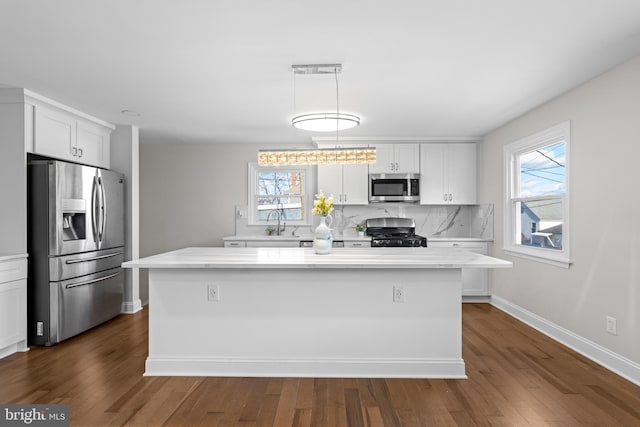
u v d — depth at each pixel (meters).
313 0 2.14
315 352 3.08
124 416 2.45
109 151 5.00
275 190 6.33
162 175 6.30
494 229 5.40
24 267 3.60
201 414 2.47
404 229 6.10
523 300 4.62
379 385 2.89
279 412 2.49
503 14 2.30
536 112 4.29
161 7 2.21
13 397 2.70
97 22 2.37
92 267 4.26
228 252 3.58
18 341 3.53
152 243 6.30
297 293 3.08
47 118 3.93
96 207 4.30
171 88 3.58
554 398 2.66
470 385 2.88
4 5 2.17
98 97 3.84
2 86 3.51
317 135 5.69
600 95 3.27
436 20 2.37
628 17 2.33
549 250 4.12
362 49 2.77
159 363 3.09
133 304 5.05
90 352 3.59
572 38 2.60
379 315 3.06
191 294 3.10
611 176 3.15
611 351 3.16
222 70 3.15
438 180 5.90
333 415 2.46
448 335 3.05
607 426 2.31
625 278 3.01
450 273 3.05
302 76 3.28
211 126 5.11
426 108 4.27
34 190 3.76
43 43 2.65
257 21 2.37
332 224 6.23
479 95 3.82
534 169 4.54
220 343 3.10
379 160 5.89
